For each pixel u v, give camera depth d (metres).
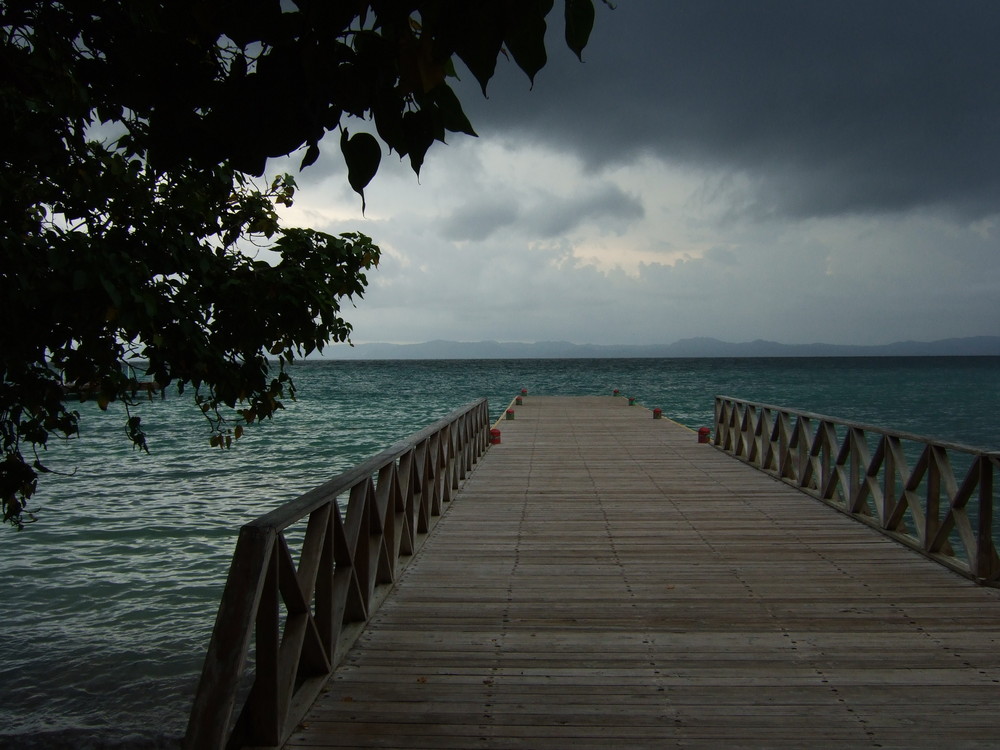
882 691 3.18
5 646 5.18
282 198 3.54
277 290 3.16
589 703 3.08
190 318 2.97
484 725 2.90
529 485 8.28
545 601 4.38
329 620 3.36
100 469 13.66
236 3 0.99
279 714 2.71
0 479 3.16
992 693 3.15
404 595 4.50
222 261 3.29
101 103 2.09
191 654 5.06
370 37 1.07
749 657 3.54
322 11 0.97
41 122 2.51
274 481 12.27
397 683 3.27
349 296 3.60
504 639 3.79
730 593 4.50
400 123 1.14
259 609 2.62
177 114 1.17
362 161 1.16
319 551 3.17
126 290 2.56
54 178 2.71
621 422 15.34
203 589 6.38
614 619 4.07
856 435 6.50
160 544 7.90
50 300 2.55
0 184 2.52
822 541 5.75
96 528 8.65
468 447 9.12
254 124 1.10
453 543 5.76
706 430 11.95
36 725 4.16
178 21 1.13
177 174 2.96
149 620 5.65
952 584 4.63
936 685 3.23
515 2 0.91
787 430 8.45
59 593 6.27
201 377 3.16
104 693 4.53
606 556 5.37
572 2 1.00
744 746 2.75
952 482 4.96
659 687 3.23
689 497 7.54
